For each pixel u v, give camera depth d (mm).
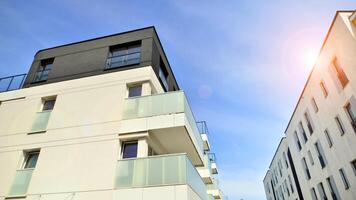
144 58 11289
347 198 13812
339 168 14469
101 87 10719
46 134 10047
